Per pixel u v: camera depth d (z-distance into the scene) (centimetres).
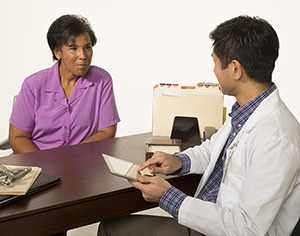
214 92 201
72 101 217
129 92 604
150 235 141
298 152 114
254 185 112
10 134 217
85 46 205
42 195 135
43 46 758
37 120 216
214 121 202
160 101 204
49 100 214
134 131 487
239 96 132
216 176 153
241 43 122
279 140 114
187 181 163
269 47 122
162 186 128
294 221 118
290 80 596
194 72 639
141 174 142
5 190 129
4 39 767
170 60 678
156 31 744
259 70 124
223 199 129
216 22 722
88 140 221
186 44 712
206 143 171
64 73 214
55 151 183
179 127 203
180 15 764
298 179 116
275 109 125
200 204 121
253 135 123
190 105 201
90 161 171
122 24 759
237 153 128
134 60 681
